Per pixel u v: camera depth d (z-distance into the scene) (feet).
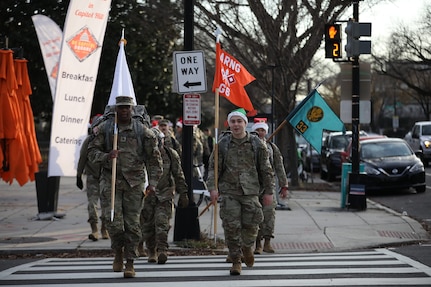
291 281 47.93
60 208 100.37
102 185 48.49
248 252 52.13
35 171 79.61
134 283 47.62
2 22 195.11
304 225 81.82
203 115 228.22
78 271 53.47
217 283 47.34
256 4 126.82
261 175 50.49
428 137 208.33
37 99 200.34
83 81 75.97
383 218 88.38
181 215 69.21
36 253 65.36
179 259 60.39
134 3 173.99
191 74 68.39
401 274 50.60
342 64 100.42
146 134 48.78
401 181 124.47
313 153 212.02
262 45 133.49
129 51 196.65
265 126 63.36
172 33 182.39
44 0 192.54
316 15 126.72
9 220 87.04
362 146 134.21
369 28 93.91
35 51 193.47
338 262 57.06
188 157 69.51
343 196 99.81
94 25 75.92
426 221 90.48
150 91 209.26
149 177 48.96
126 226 48.93
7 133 73.67
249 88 182.39
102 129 48.83
